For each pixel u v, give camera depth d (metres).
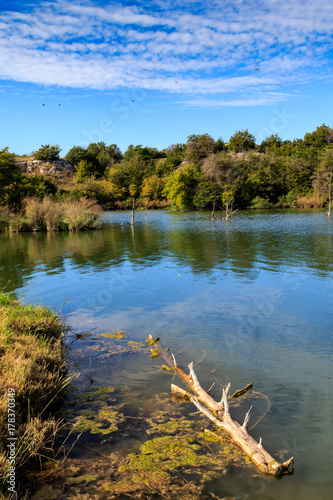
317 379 5.11
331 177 55.41
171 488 3.18
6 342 5.41
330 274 11.95
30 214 31.97
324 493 3.12
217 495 3.10
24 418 4.04
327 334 6.79
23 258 16.98
